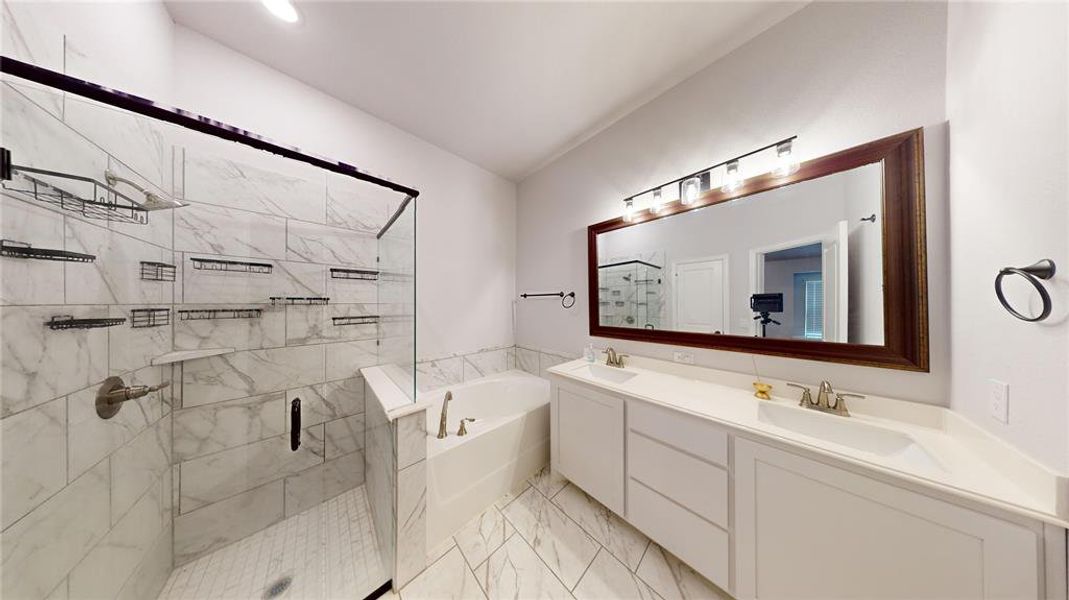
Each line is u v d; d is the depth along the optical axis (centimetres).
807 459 91
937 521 72
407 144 206
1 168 63
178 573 124
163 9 120
